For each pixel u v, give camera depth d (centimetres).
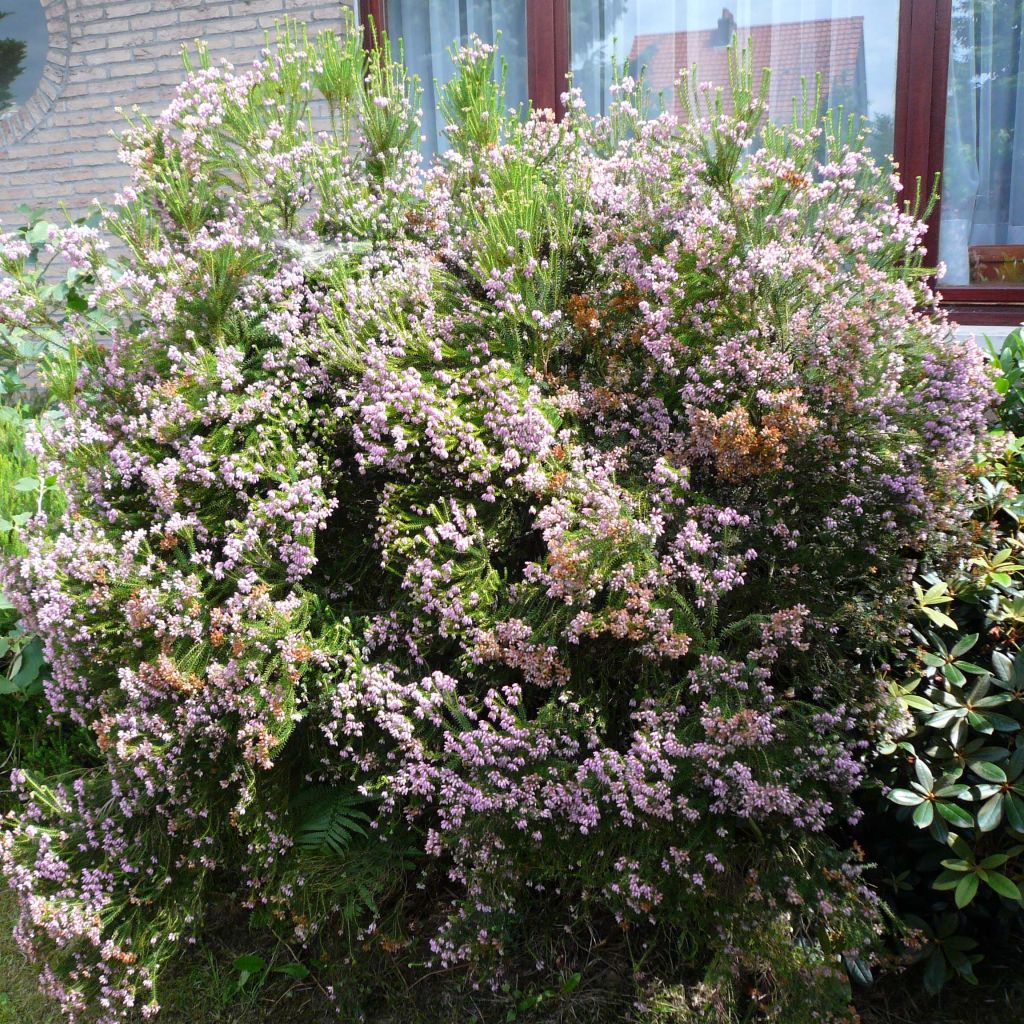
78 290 368
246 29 505
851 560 217
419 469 223
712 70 445
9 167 572
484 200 264
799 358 221
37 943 215
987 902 208
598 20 458
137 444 238
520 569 226
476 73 303
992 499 245
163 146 285
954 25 412
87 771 262
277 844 219
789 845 195
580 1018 202
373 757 212
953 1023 196
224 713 215
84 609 229
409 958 219
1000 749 196
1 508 317
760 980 197
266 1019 212
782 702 201
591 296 246
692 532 201
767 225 234
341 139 306
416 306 239
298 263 254
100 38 537
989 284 428
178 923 218
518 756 194
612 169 269
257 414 233
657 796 182
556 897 223
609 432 229
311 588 231
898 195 427
